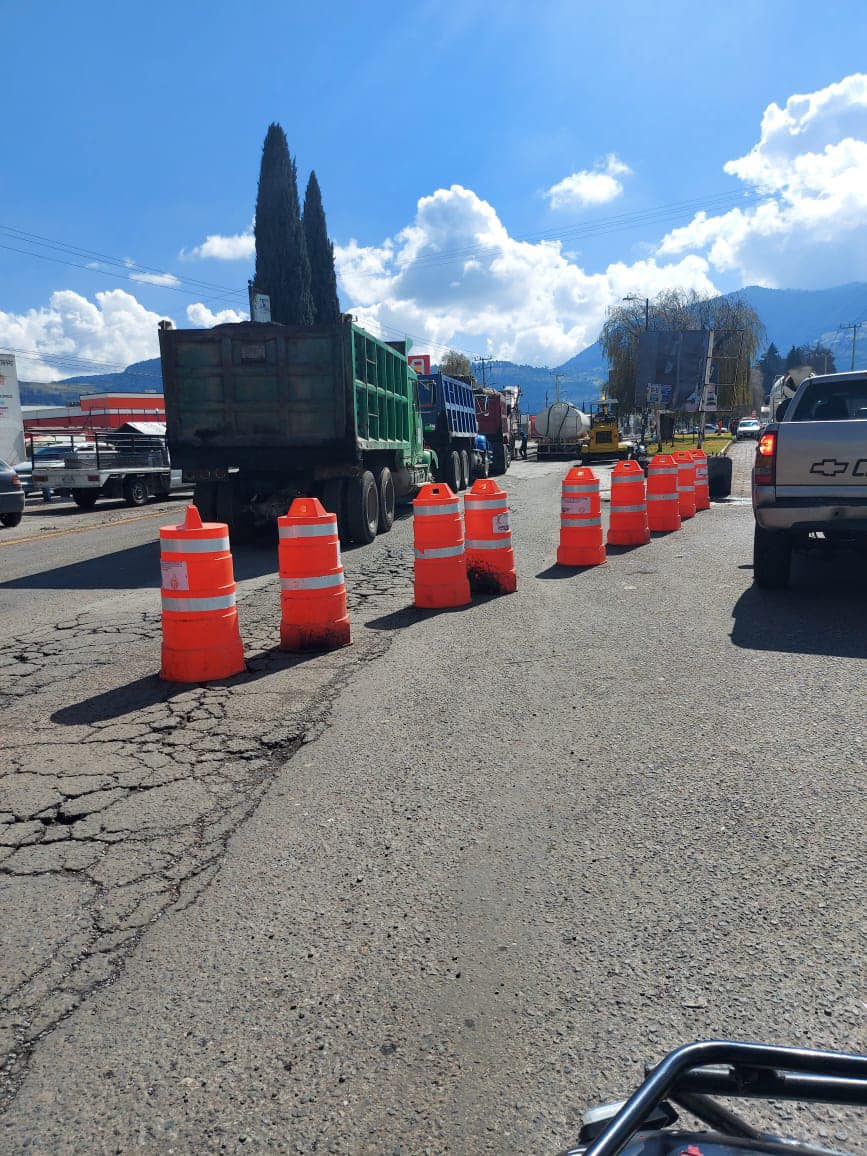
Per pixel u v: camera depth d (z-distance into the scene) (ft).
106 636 23.79
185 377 38.37
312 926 9.25
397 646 21.18
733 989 7.91
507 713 15.89
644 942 8.70
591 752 13.82
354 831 11.44
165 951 8.89
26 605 29.04
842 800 11.71
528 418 171.12
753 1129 4.34
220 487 41.16
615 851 10.59
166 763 14.14
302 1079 7.04
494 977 8.24
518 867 10.30
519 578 30.37
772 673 17.66
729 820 11.27
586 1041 7.32
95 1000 8.16
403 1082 6.95
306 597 20.86
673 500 42.32
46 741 15.40
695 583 28.09
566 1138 6.31
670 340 176.96
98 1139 6.51
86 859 10.96
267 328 37.60
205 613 18.75
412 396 52.49
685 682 17.33
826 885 9.61
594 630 22.07
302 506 20.93
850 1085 4.03
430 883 10.03
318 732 15.31
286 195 156.35
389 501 46.24
